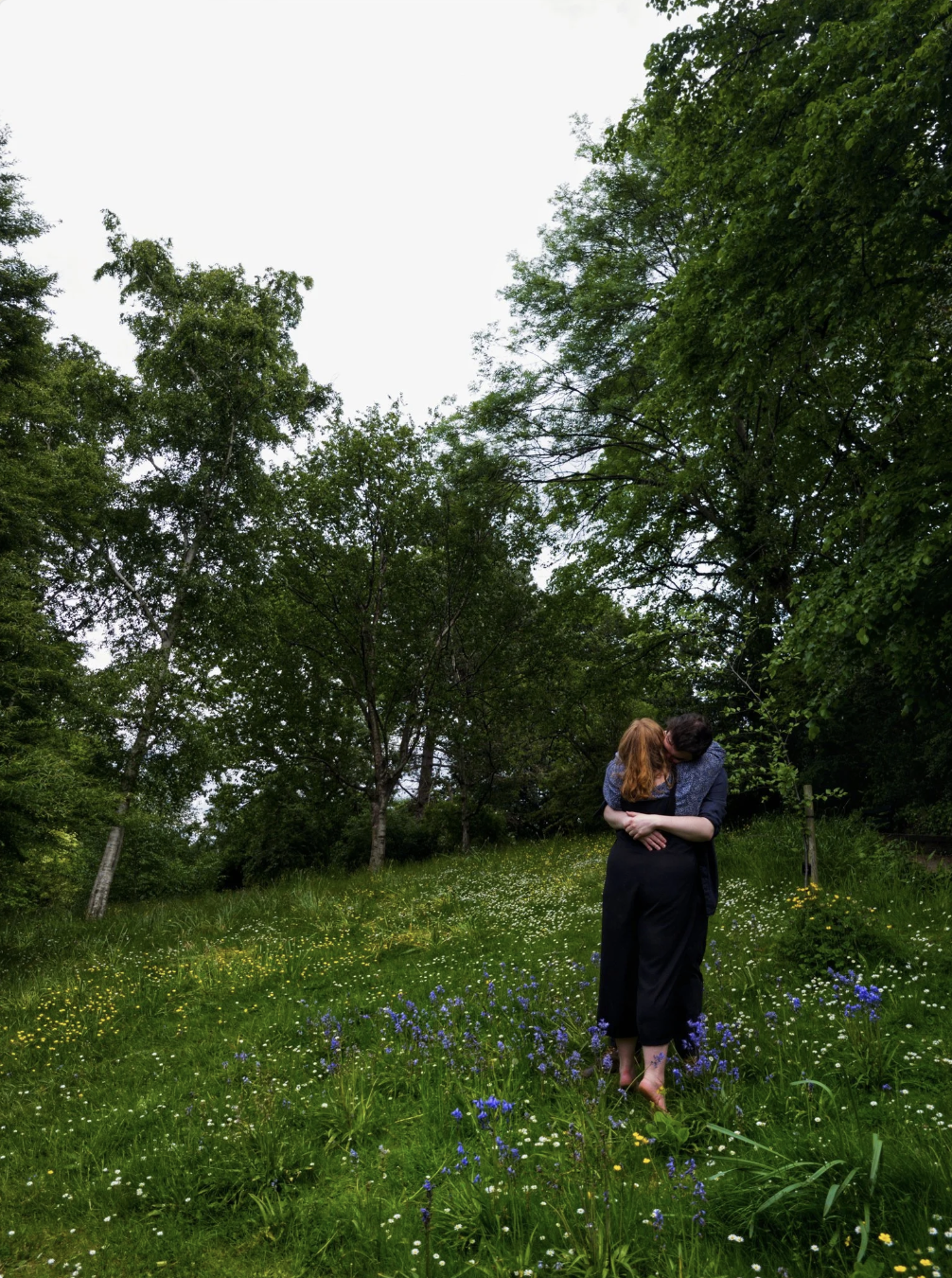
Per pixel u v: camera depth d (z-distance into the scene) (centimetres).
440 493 2062
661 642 1561
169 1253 273
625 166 1576
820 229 823
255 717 2050
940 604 782
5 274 1233
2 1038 648
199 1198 307
